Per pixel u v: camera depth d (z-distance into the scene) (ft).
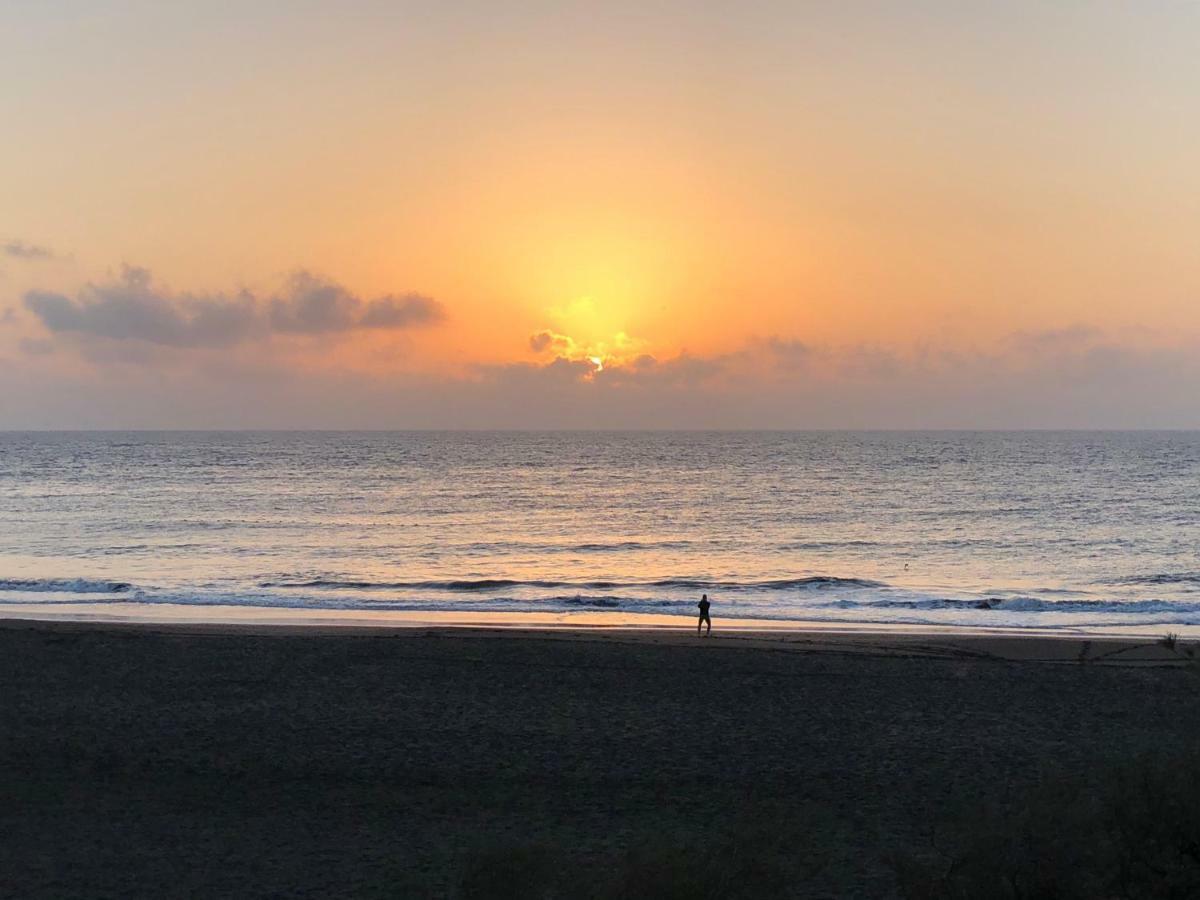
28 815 55.88
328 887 47.09
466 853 43.32
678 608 130.41
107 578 160.15
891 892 46.06
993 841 36.81
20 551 193.06
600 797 58.90
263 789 59.98
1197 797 36.88
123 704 76.28
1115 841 37.70
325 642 97.04
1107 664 92.22
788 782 61.21
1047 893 36.06
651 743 68.23
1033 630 116.16
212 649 93.56
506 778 61.77
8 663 87.66
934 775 62.34
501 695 79.30
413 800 58.39
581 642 98.02
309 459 558.56
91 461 525.34
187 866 49.49
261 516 261.44
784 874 39.70
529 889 38.75
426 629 110.32
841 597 140.77
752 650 95.66
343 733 69.92
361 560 185.37
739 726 71.87
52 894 46.34
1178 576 162.91
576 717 73.77
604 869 48.16
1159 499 303.07
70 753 65.51
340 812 56.59
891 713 75.05
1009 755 65.92
